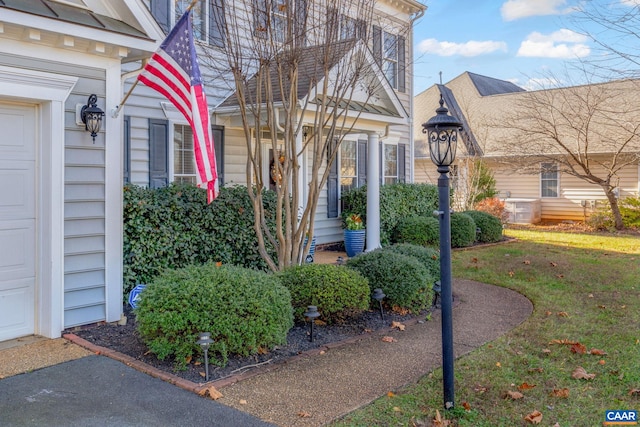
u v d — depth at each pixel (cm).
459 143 1811
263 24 677
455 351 483
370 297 607
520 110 1914
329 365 442
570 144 1734
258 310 439
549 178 1962
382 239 1182
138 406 350
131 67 768
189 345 419
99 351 460
